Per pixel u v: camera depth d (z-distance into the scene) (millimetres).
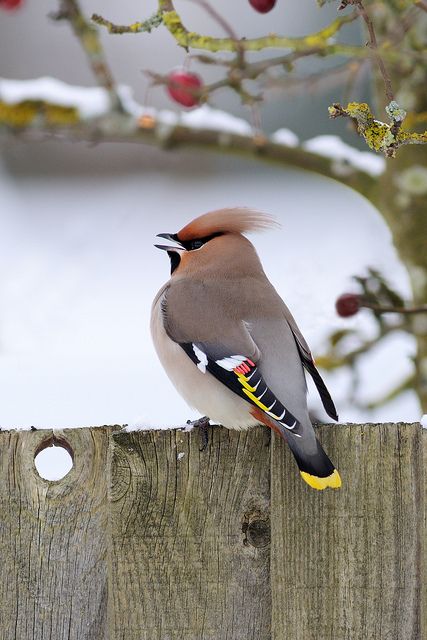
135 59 30391
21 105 12711
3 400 11281
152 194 26359
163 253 21484
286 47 9664
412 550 7578
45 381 12070
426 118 11273
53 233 21234
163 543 7633
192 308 9094
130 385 11906
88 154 28297
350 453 7648
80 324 16922
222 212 9688
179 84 10117
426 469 7590
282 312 9102
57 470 9141
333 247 20219
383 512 7605
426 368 11820
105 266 20094
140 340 15992
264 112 27844
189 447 7672
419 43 11461
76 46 30719
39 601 7648
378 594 7578
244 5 30625
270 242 21188
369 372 13172
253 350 8727
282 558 7621
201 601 7621
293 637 7582
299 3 30891
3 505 7648
